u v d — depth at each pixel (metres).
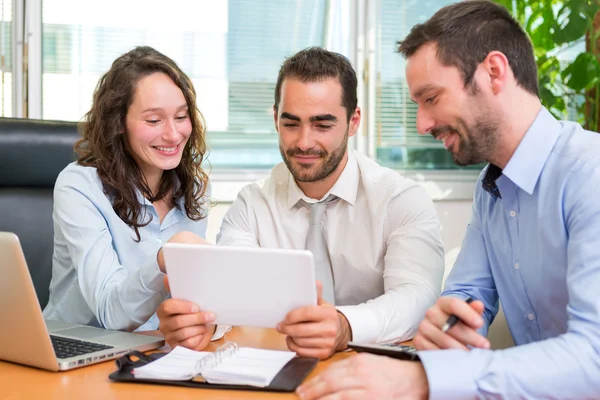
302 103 1.68
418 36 1.30
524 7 3.22
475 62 1.27
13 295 1.16
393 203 1.82
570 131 1.33
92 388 1.11
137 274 1.51
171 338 1.35
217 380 1.12
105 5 3.39
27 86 3.33
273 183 1.97
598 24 3.16
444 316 1.20
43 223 2.04
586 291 1.13
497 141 1.32
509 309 1.52
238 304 1.30
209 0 3.49
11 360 1.26
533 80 1.33
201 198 2.06
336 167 1.77
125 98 1.79
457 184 3.77
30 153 2.04
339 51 3.67
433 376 1.02
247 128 3.58
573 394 1.04
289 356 1.22
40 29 3.33
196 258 1.27
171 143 1.82
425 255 1.73
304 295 1.25
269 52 3.58
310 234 1.88
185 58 3.49
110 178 1.83
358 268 1.88
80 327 1.51
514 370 1.03
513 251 1.44
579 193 1.24
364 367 1.04
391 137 3.76
